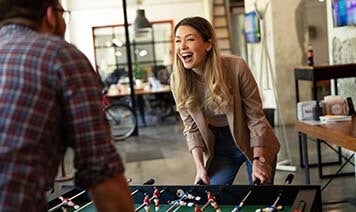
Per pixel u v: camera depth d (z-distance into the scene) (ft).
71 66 3.89
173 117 35.63
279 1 27.22
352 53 18.12
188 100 8.66
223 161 9.04
